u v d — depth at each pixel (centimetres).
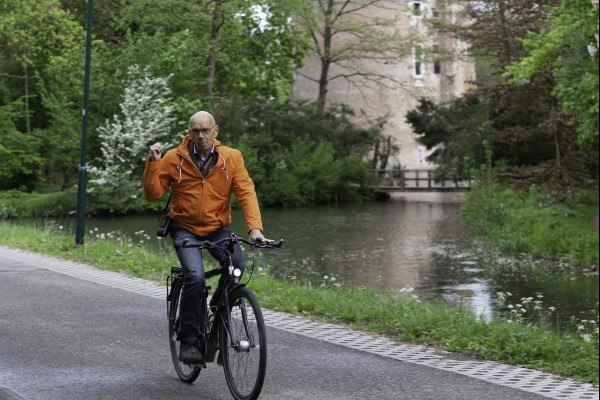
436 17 6569
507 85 4356
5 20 4881
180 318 847
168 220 871
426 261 2888
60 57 5162
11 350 1044
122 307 1355
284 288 1553
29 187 5425
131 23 5750
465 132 5069
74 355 1024
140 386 891
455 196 6544
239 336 813
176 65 5266
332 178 5988
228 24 5681
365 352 1066
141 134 4953
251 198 849
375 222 4416
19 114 5275
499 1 4484
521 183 4112
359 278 2492
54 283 1606
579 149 4178
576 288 2280
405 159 8238
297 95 8288
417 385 907
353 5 7512
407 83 7244
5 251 2144
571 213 3788
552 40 3362
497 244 3272
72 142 5131
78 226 2181
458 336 1126
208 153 859
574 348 1081
